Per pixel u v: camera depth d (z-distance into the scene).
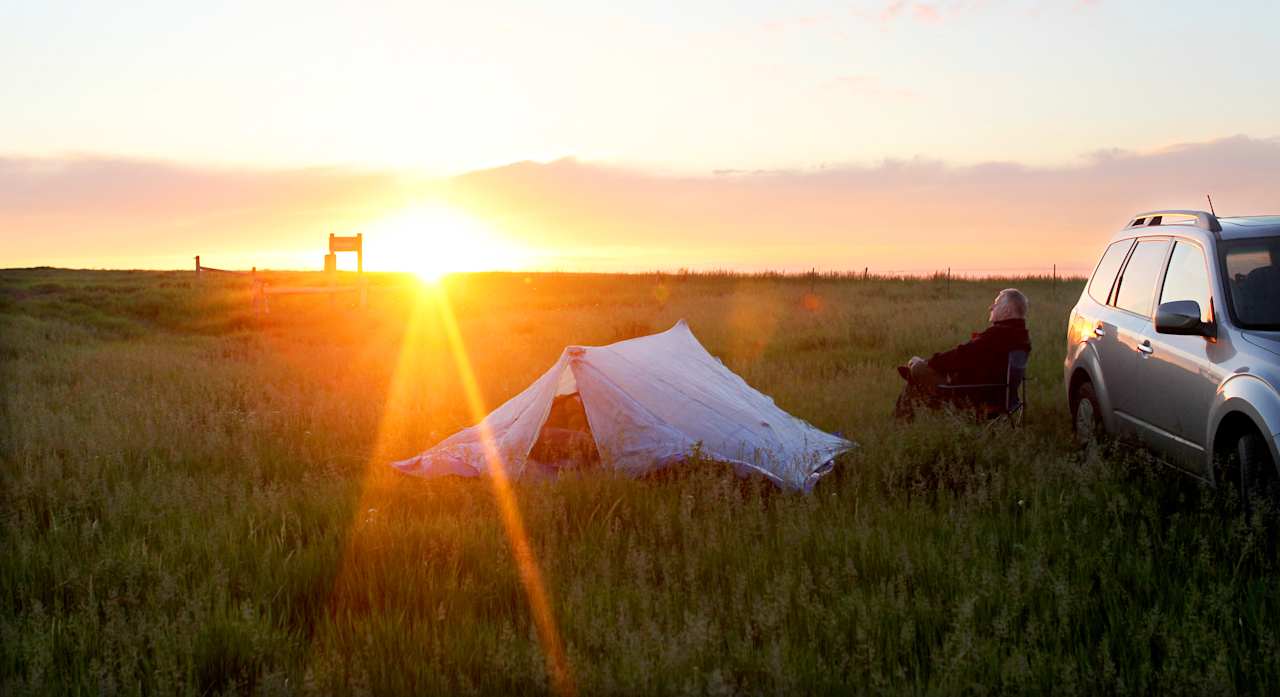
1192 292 6.50
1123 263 8.02
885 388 11.20
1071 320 8.87
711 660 3.91
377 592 4.82
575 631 4.27
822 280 39.12
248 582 4.89
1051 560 5.06
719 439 7.12
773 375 12.37
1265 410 5.17
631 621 4.30
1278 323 5.82
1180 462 6.32
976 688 3.63
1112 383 7.50
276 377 13.35
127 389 12.30
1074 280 36.38
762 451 6.98
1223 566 4.77
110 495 6.72
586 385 7.38
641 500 6.18
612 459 6.93
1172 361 6.45
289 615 4.68
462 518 5.77
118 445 8.29
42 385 12.80
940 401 8.43
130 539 5.68
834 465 7.21
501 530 5.59
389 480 7.00
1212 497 5.70
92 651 4.20
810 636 4.14
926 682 3.83
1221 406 5.66
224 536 5.57
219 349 18.30
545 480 6.53
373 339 20.05
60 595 4.94
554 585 4.82
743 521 5.67
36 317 24.73
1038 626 4.15
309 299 27.64
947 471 6.79
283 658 4.09
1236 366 5.63
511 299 30.88
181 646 4.06
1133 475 6.64
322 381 13.15
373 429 9.33
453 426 9.41
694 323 20.36
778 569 4.93
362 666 3.93
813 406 10.02
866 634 4.03
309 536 5.77
